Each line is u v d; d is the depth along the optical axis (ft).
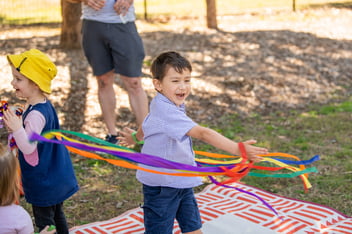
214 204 12.86
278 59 28.55
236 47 30.50
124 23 15.65
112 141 16.76
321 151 16.79
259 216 12.07
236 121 20.48
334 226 11.49
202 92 23.56
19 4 46.75
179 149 8.90
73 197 13.53
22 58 9.32
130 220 12.01
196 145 17.66
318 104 22.75
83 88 22.70
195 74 25.84
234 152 8.04
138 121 16.76
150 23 38.32
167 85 8.74
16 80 9.43
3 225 7.82
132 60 15.96
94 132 18.56
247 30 34.78
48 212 9.64
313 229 11.32
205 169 7.89
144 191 9.22
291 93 24.07
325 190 13.73
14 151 9.46
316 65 27.99
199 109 21.76
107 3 15.44
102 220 12.28
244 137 18.42
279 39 32.30
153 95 22.66
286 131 19.07
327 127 19.39
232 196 13.38
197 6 46.19
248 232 11.25
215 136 8.18
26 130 9.06
